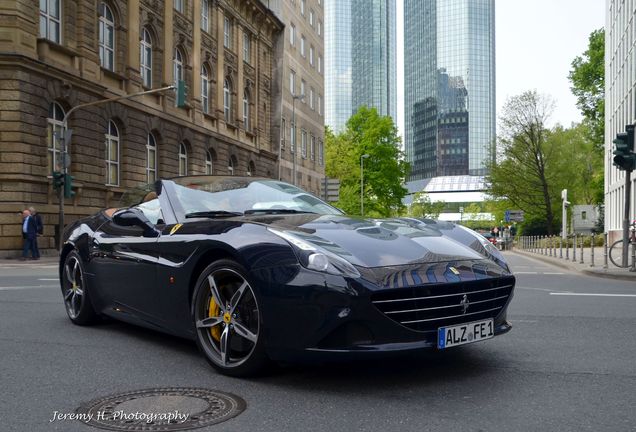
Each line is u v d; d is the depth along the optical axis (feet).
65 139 66.39
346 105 628.69
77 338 16.75
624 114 117.70
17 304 23.91
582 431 9.36
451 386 11.81
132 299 15.83
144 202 16.70
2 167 67.05
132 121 89.51
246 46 142.10
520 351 15.05
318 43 195.42
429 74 613.11
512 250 145.59
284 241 11.77
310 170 183.93
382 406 10.59
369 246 12.01
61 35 75.41
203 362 13.85
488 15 598.75
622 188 114.11
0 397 11.28
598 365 13.60
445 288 11.58
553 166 166.81
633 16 107.45
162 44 99.50
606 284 35.01
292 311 11.16
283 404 10.70
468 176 573.74
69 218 74.95
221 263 12.53
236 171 131.23
